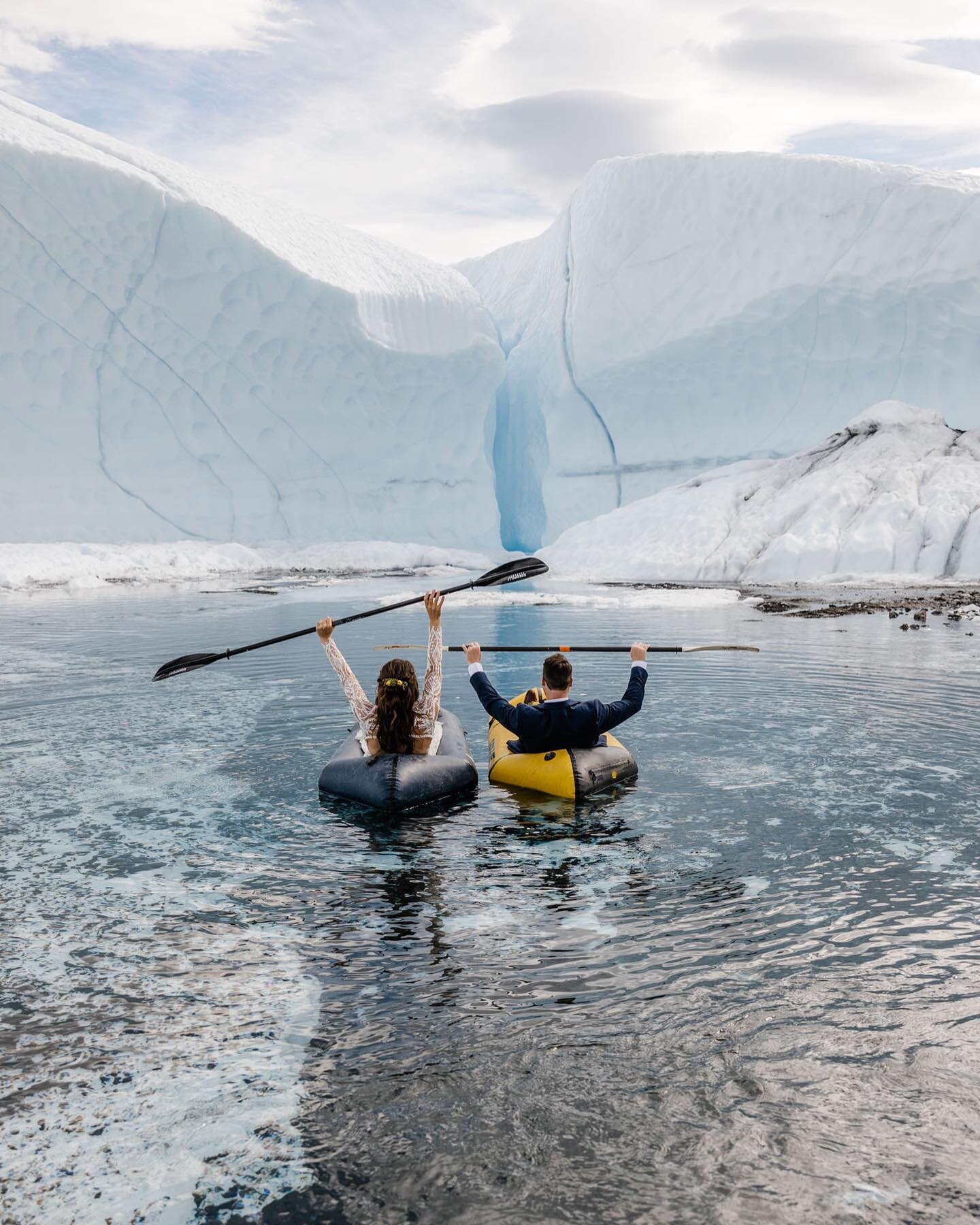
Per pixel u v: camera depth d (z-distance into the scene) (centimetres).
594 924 275
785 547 1727
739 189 2500
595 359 2655
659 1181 166
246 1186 168
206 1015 226
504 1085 195
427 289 2703
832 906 285
